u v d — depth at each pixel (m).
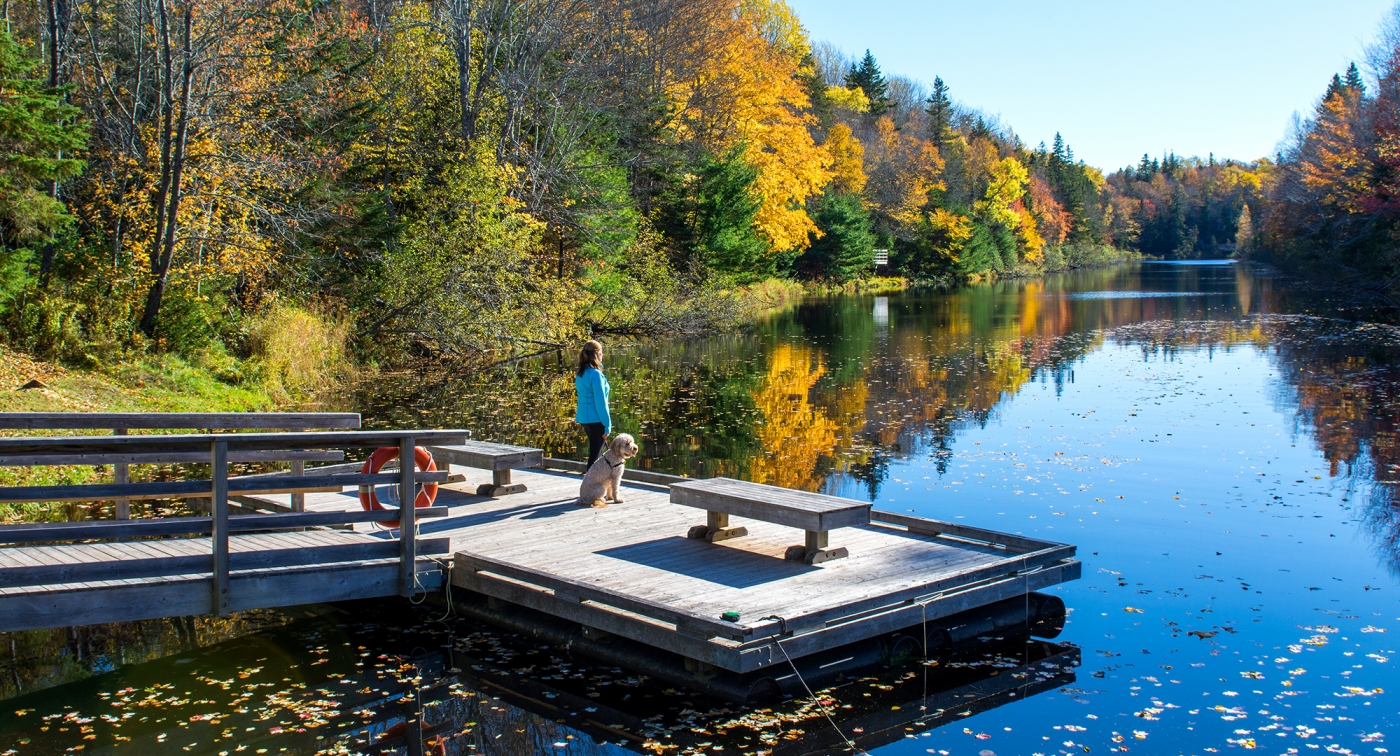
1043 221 103.25
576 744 5.44
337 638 7.12
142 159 19.59
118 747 5.41
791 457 13.50
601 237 31.48
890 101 91.00
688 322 33.75
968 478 11.98
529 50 29.61
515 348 26.58
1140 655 6.52
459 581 7.32
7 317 15.61
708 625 5.77
